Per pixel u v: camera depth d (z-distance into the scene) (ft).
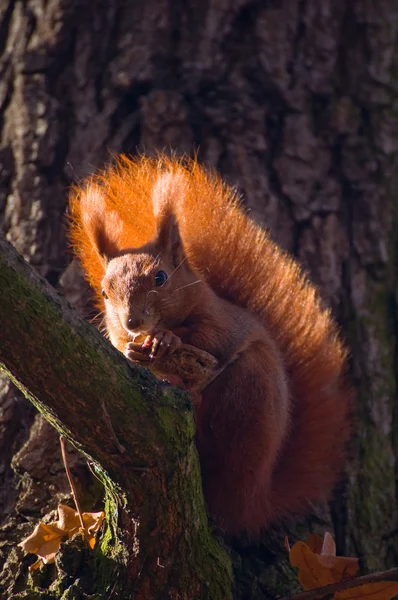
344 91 28.96
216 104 27.86
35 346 17.03
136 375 18.47
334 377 25.04
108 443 18.25
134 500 19.03
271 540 23.49
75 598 19.65
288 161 27.86
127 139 27.32
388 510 25.40
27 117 27.55
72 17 28.25
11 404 24.62
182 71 28.02
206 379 21.20
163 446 18.51
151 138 27.30
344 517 24.98
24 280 16.93
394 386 26.81
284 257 25.44
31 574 21.35
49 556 21.09
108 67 27.91
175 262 22.77
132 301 21.67
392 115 29.07
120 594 19.43
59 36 28.17
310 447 24.58
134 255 22.59
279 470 24.38
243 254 24.93
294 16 28.94
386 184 28.37
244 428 21.84
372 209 27.96
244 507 22.53
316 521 24.39
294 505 24.35
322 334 25.05
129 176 25.40
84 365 17.51
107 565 19.95
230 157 27.45
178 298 22.29
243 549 23.20
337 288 27.27
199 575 19.75
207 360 21.01
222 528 22.70
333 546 21.40
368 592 20.49
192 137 27.50
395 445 26.25
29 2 28.81
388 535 25.16
